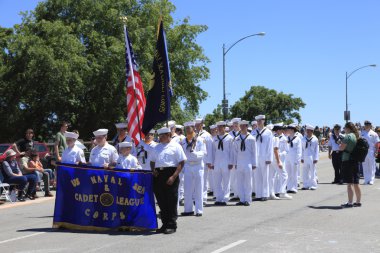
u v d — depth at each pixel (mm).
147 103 11133
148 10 36812
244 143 13617
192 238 9070
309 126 17688
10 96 31906
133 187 10023
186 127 12031
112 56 32781
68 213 10109
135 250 8156
